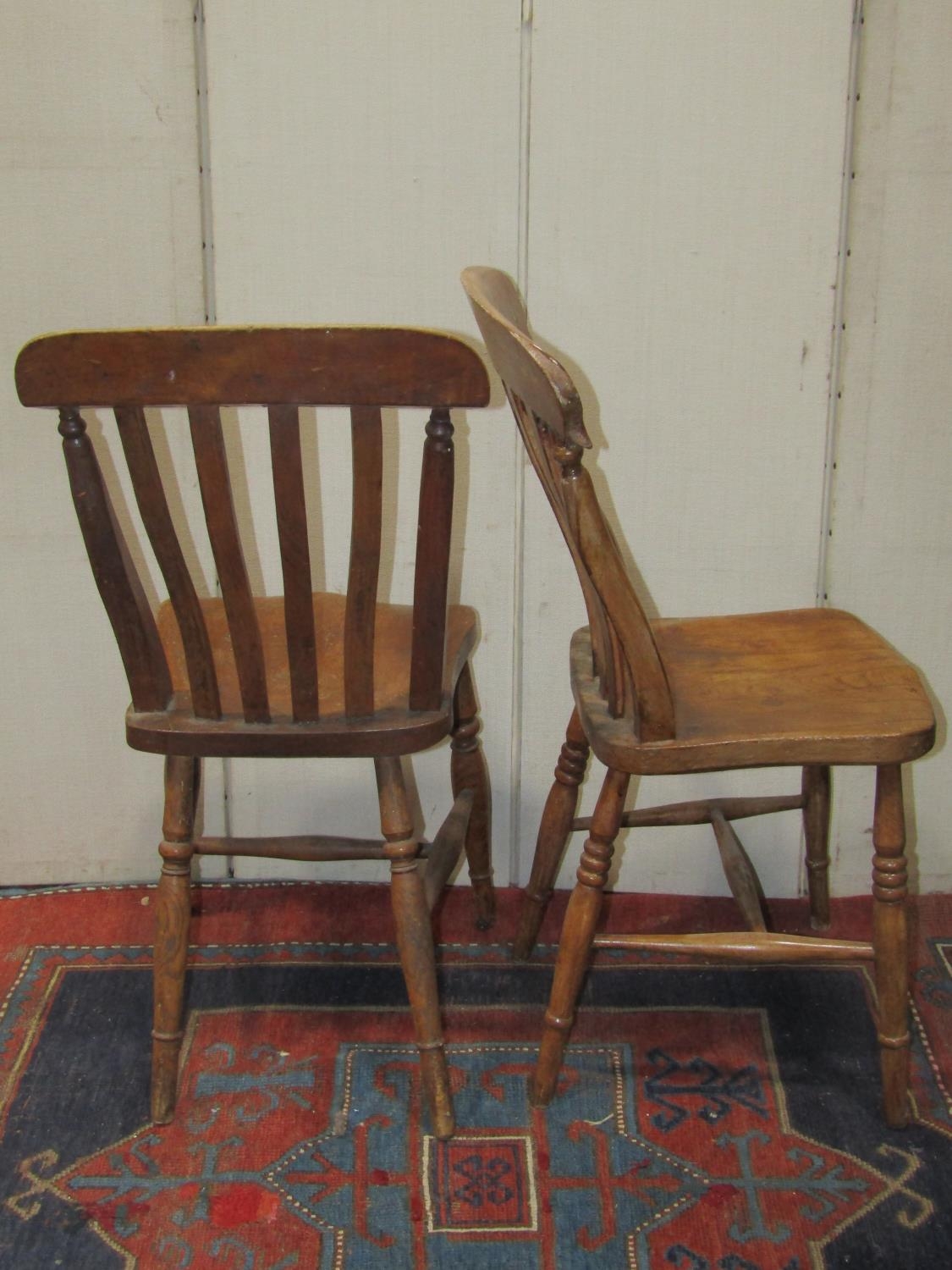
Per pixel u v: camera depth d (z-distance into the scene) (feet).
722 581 5.90
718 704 4.58
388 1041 5.36
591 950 4.80
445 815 6.39
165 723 4.47
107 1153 4.75
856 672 4.81
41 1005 5.55
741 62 5.13
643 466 5.71
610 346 5.53
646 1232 4.41
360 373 3.76
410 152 5.29
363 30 5.13
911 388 5.56
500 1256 4.32
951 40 5.08
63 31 5.13
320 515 5.82
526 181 5.31
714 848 6.34
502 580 5.91
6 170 5.31
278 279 5.49
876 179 5.26
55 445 5.70
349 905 6.31
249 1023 5.46
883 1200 4.55
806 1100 5.04
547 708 6.14
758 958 4.75
